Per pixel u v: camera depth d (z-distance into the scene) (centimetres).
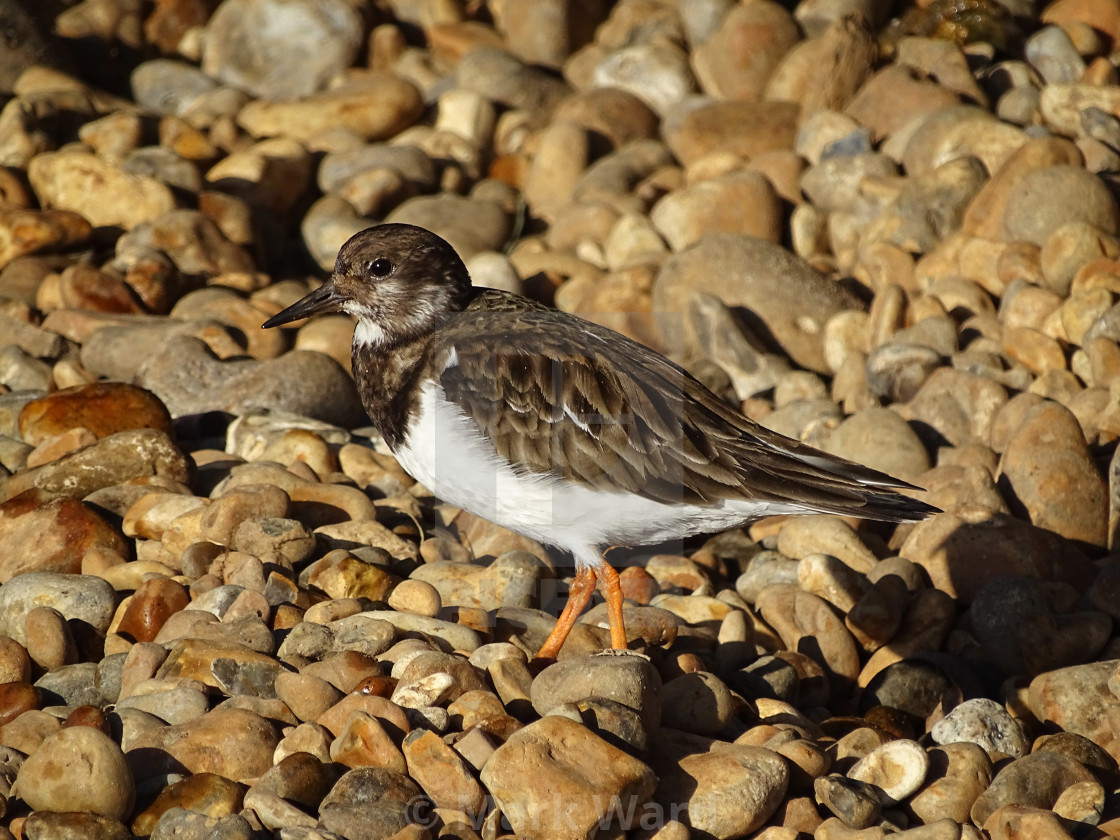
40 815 699
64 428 1203
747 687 928
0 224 1636
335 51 2320
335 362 1374
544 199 2025
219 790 725
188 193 1800
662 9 2388
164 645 856
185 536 1018
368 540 1043
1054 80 1972
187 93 2288
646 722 784
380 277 977
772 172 1839
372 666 836
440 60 2392
